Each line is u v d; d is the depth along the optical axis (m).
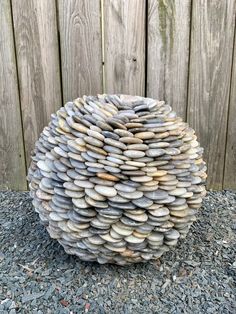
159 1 0.89
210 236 0.86
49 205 0.69
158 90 0.95
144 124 0.67
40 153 0.72
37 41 0.92
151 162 0.65
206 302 0.68
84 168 0.65
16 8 0.89
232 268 0.76
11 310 0.66
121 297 0.69
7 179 1.03
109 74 0.94
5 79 0.94
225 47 0.93
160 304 0.68
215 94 0.96
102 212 0.64
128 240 0.66
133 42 0.92
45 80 0.94
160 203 0.66
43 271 0.74
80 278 0.73
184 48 0.92
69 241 0.69
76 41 0.92
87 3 0.89
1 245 0.82
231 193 1.03
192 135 0.74
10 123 0.98
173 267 0.76
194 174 0.71
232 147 1.01
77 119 0.68
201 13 0.90
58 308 0.66
